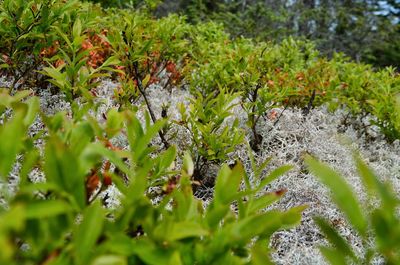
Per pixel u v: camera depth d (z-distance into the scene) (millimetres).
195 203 1286
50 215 951
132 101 3494
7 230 757
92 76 2545
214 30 6316
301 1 22250
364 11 23250
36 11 2951
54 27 2789
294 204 2789
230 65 4066
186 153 1570
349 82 4836
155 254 1003
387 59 22172
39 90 3293
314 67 5234
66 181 1003
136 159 1399
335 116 4418
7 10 2740
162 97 4184
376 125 4109
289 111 3971
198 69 4266
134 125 1413
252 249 1030
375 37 21969
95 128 1283
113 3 8578
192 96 4188
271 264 1015
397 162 3783
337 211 2699
